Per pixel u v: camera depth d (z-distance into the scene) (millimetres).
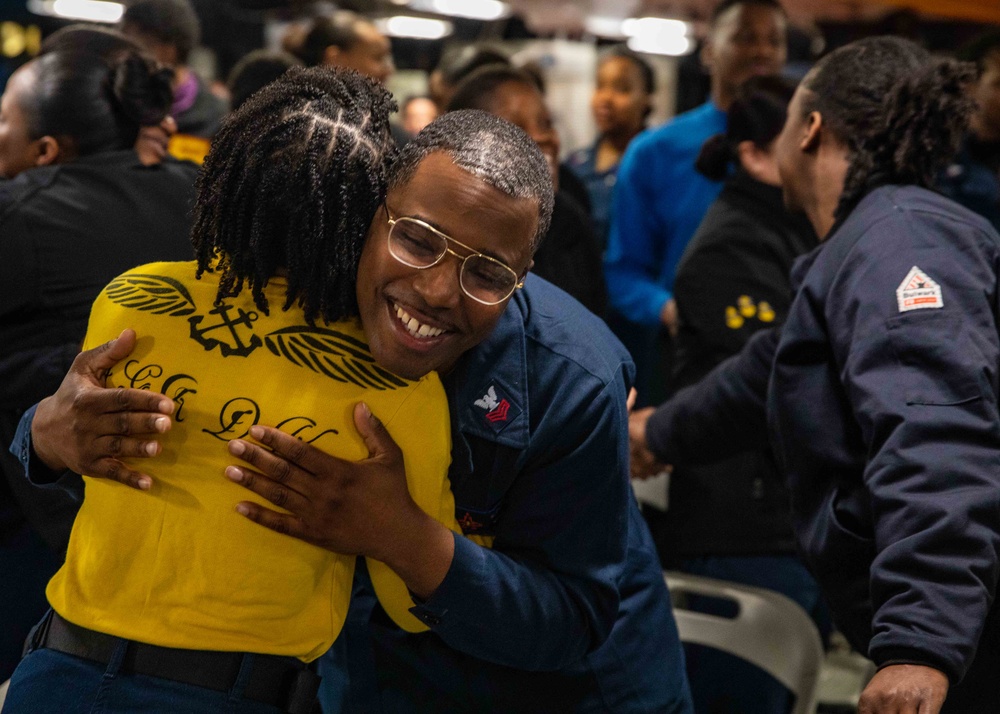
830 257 1887
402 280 1351
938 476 1560
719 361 2871
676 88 6320
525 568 1540
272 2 6449
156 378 1401
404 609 1585
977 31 6180
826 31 5723
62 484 1567
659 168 3746
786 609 2373
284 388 1401
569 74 6051
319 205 1393
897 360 1687
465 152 1346
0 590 2381
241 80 3342
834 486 1851
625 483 1602
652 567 1917
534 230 1380
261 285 1430
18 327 2158
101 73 2309
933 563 1510
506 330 1555
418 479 1458
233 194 1427
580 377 1564
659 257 3795
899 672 1471
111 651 1396
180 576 1388
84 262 2176
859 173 1966
